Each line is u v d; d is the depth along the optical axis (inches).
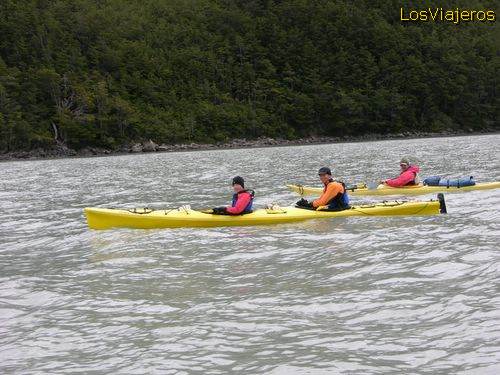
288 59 5157.5
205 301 335.0
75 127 3656.5
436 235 493.4
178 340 277.6
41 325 308.5
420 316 294.2
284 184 1027.9
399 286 347.3
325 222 583.2
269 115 4626.0
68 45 4421.8
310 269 398.9
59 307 338.0
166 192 962.7
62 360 261.1
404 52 5231.3
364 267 395.5
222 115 4338.1
